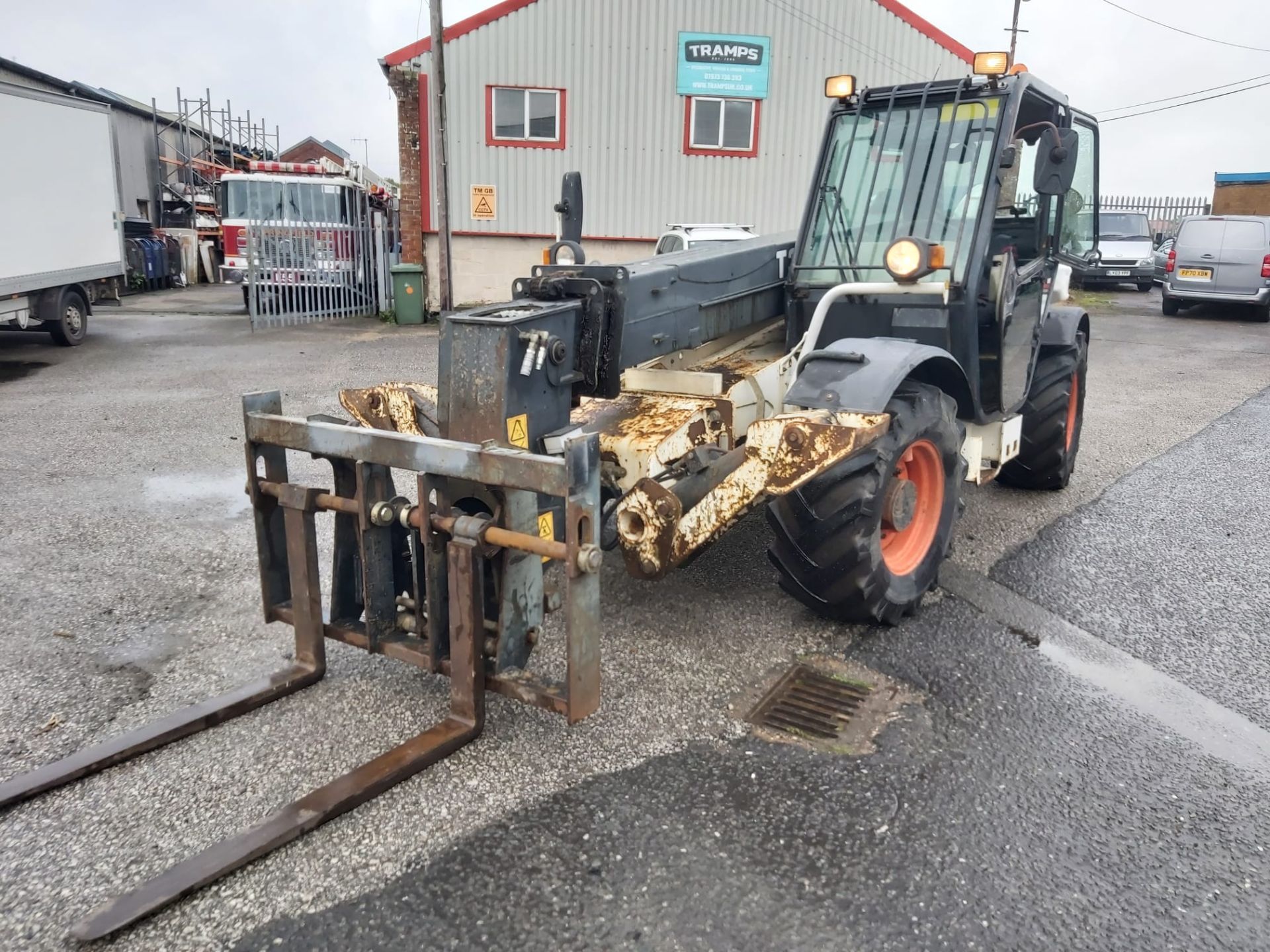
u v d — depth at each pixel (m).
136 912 2.24
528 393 3.21
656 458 3.63
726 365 4.38
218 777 2.84
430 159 15.06
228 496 5.79
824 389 3.48
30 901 2.33
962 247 4.21
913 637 3.90
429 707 3.25
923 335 4.27
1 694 3.36
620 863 2.48
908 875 2.46
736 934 2.25
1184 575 4.68
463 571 2.87
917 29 15.30
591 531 2.72
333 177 16.41
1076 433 6.24
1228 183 26.50
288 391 9.30
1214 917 2.34
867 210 4.45
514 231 15.52
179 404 8.63
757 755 3.00
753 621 4.02
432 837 2.58
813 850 2.55
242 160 30.59
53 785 2.75
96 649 3.72
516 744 3.03
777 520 3.57
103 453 6.82
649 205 15.70
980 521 5.49
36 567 4.59
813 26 15.20
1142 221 21.52
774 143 15.63
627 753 3.00
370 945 2.20
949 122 4.32
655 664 3.62
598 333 3.48
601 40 14.95
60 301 12.12
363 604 3.42
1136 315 16.78
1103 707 3.37
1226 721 3.30
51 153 11.73
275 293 14.67
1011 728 3.21
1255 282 15.34
